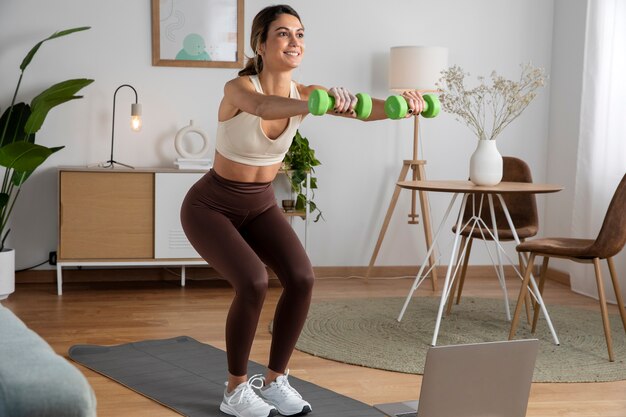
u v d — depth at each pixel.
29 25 5.46
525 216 4.72
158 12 5.57
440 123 6.02
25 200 5.55
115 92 5.58
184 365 3.70
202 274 5.81
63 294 5.24
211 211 3.09
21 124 5.29
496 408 2.49
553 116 6.08
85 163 5.61
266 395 3.14
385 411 3.08
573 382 3.56
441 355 2.36
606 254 3.84
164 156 5.68
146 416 3.08
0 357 1.60
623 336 4.32
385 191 6.00
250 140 2.96
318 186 5.93
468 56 6.02
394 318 4.64
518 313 4.08
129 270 5.71
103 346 3.98
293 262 3.07
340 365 3.76
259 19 3.01
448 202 6.07
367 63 5.90
